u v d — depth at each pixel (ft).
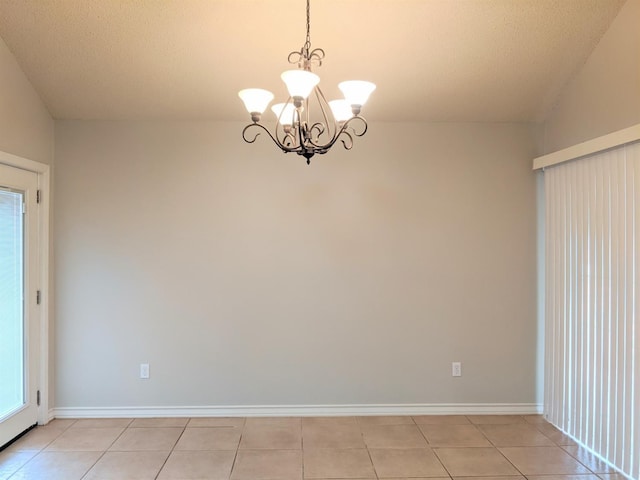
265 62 10.34
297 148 7.03
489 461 9.78
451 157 12.48
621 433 9.28
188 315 12.23
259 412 12.29
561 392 11.34
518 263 12.50
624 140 8.79
